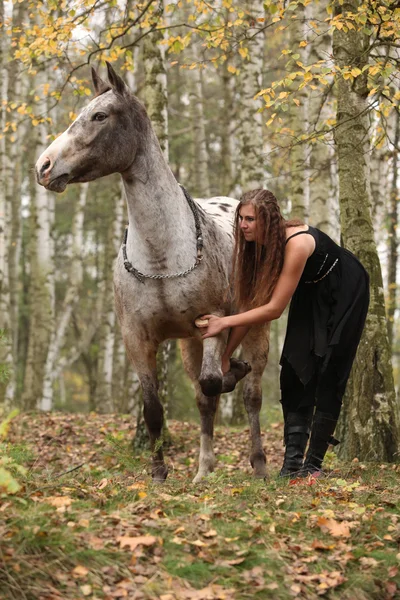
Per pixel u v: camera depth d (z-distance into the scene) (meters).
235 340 5.64
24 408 16.80
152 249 5.39
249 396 6.24
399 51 8.86
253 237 5.24
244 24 9.39
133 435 9.53
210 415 6.19
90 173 5.25
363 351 6.84
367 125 7.61
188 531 4.03
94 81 5.46
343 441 7.35
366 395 6.78
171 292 5.45
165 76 9.12
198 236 5.56
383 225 14.74
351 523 4.34
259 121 11.53
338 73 7.15
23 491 4.31
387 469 6.21
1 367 4.93
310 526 4.34
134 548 3.76
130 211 5.43
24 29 10.63
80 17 8.98
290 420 5.68
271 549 3.96
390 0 6.96
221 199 6.83
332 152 10.45
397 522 4.46
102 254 28.41
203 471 6.00
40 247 15.56
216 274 5.62
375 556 4.06
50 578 3.47
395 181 15.78
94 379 23.33
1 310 14.46
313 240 5.24
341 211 7.22
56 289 28.69
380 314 6.91
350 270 5.45
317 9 10.67
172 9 8.94
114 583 3.56
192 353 6.32
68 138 5.19
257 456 6.12
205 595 3.54
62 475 5.33
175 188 5.53
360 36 7.26
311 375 5.40
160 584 3.58
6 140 15.88
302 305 5.48
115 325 19.55
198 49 16.56
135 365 5.70
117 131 5.24
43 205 15.56
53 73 15.09
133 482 5.28
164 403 8.85
